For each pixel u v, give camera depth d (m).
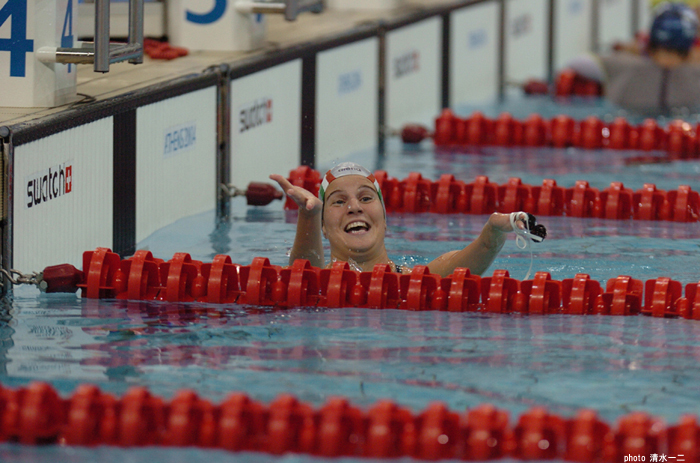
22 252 13.76
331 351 11.08
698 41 35.06
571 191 19.55
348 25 27.92
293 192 13.41
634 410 9.34
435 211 20.03
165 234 17.78
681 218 18.97
